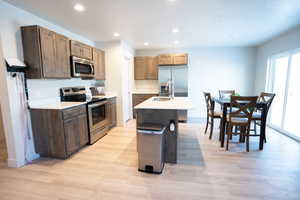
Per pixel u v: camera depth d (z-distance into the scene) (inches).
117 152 105.3
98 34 138.3
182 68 185.0
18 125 87.0
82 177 77.9
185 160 94.0
